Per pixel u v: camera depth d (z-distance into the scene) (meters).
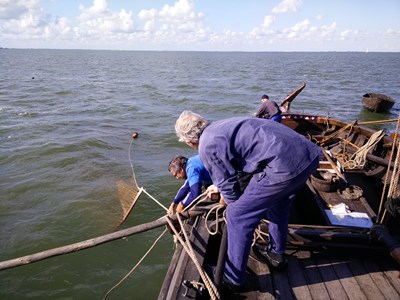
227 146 2.40
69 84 33.53
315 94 28.50
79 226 7.06
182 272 3.02
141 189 4.88
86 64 82.81
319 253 3.52
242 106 21.59
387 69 71.19
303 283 3.15
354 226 3.64
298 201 4.83
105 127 15.08
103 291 5.34
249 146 2.43
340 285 3.12
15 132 13.91
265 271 3.27
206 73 53.78
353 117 18.98
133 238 6.58
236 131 2.44
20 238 6.64
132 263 5.93
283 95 27.38
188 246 2.99
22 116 17.17
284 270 3.28
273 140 2.41
